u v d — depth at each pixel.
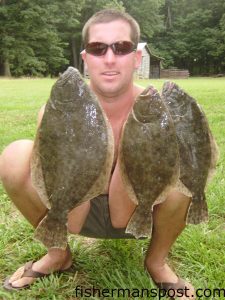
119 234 0.89
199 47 18.09
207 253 0.99
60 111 0.67
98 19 0.80
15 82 9.09
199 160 0.71
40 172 0.71
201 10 18.03
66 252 0.94
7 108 3.61
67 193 0.70
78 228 0.87
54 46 13.44
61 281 0.93
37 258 1.02
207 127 0.70
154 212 0.81
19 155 0.80
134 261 0.99
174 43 18.33
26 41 12.94
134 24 0.83
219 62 18.58
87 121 0.66
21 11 12.13
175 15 19.59
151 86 0.66
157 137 0.67
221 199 1.27
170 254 1.03
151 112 0.66
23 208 0.85
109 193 0.82
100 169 0.67
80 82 0.66
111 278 0.89
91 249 1.05
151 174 0.69
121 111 0.86
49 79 11.34
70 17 13.79
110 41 0.79
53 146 0.68
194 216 0.73
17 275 0.92
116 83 0.81
